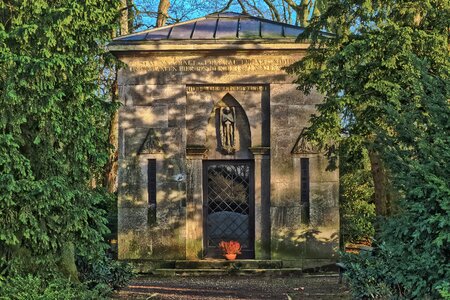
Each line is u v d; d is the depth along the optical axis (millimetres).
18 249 9531
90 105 10281
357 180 21703
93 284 11875
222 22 20016
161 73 18469
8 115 9016
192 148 18391
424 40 12734
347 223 21172
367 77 13180
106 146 10656
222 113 18641
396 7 13156
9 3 9617
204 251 18625
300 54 18219
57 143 9883
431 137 8773
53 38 9383
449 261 8188
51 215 9414
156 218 18234
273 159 18219
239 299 13258
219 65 18359
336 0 14031
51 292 9008
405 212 8797
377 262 11242
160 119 18422
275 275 17516
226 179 18781
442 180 7922
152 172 18406
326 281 16188
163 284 15820
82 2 9891
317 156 18109
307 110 18250
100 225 10102
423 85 9297
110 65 11820
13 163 8867
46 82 9133
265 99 18516
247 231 18734
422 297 8359
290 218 18109
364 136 13727
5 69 8930
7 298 8492
